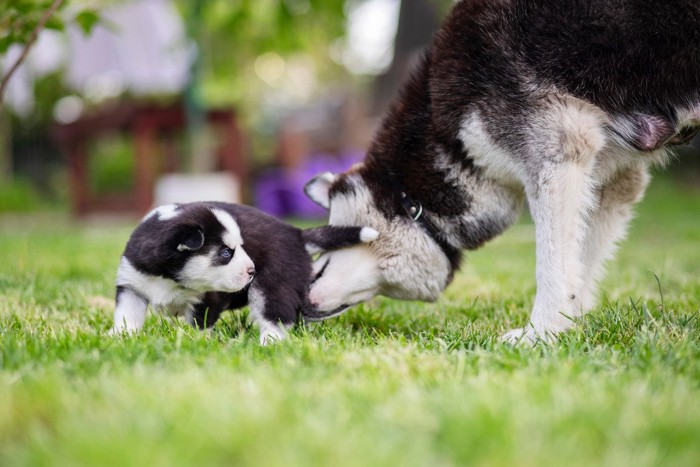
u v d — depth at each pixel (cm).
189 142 1802
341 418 256
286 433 239
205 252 462
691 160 2094
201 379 300
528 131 458
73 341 378
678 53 452
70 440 233
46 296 595
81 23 659
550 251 455
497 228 510
